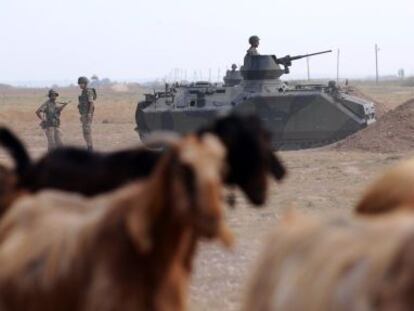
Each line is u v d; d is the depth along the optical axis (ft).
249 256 69.36
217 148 28.53
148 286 29.78
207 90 169.89
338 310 21.16
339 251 22.26
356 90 219.82
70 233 32.01
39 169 47.34
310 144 166.40
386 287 19.99
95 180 45.83
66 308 31.19
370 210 28.84
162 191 29.25
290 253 24.00
